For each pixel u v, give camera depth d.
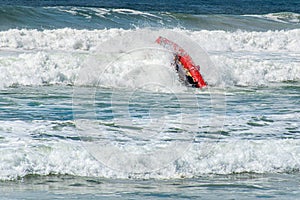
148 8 152.88
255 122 36.03
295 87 51.91
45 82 48.78
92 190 24.38
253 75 53.62
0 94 43.28
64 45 66.12
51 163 26.52
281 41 79.00
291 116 38.31
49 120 34.44
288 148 29.89
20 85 47.56
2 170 25.56
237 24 106.56
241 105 41.66
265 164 28.20
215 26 103.62
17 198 22.98
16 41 64.19
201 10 154.00
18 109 37.62
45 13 93.62
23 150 27.41
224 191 24.81
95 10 98.44
